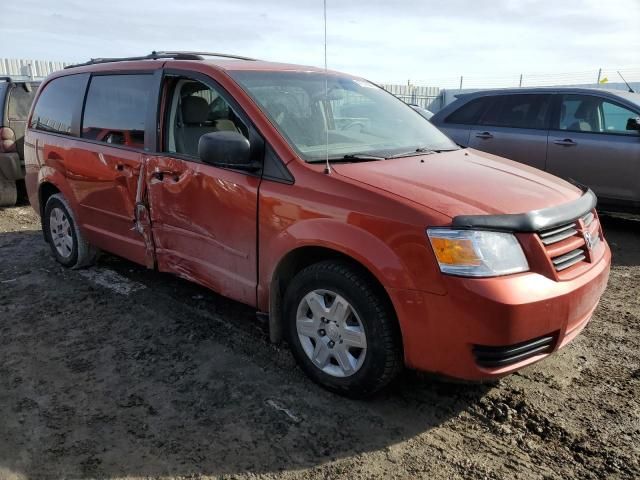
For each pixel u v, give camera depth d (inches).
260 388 121.1
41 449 101.5
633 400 117.5
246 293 130.4
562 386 123.0
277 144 122.6
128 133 159.2
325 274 113.1
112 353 136.8
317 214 112.3
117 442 103.5
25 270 196.2
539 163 267.4
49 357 135.0
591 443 104.0
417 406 115.3
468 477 95.2
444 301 97.8
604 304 171.2
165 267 152.8
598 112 254.2
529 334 98.1
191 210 138.6
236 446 102.5
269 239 121.0
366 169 119.3
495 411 113.3
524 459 99.8
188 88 144.3
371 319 107.0
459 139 291.6
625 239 248.4
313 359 120.4
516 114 276.5
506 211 103.0
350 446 102.8
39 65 788.0
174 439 104.3
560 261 105.5
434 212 100.7
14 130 291.4
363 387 112.0
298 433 106.2
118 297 171.3
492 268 97.3
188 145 141.8
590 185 254.8
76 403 115.7
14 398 117.3
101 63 179.8
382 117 156.7
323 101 145.6
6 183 293.0
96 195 170.9
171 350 138.2
